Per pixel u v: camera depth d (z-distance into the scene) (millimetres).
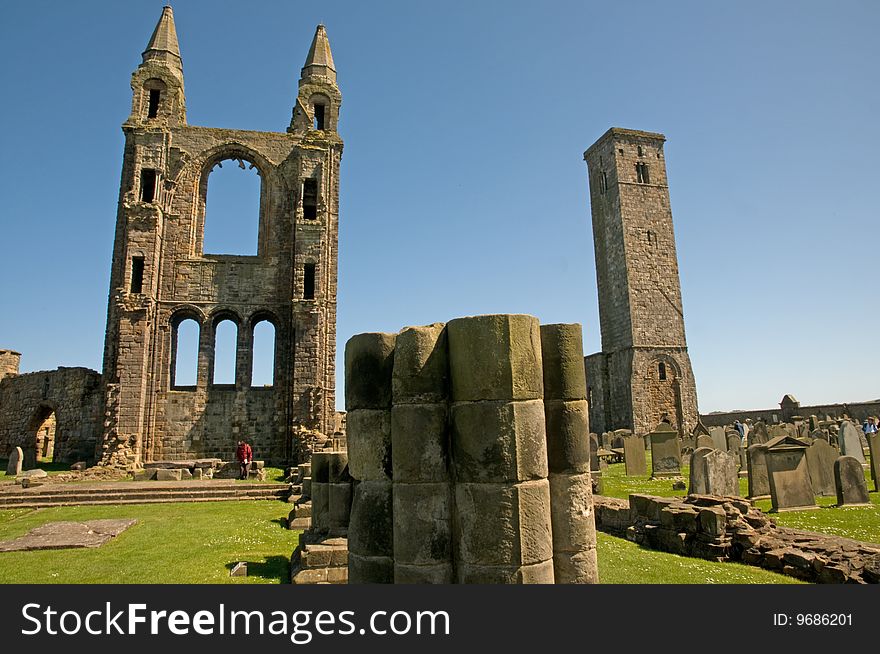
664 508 10930
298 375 28797
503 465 4652
